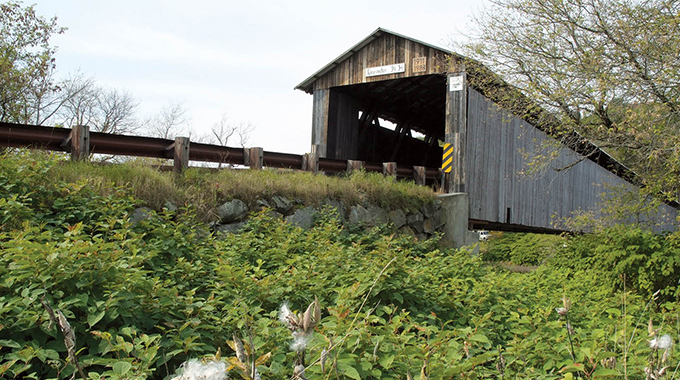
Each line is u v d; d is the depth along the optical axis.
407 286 4.44
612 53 8.09
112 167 6.38
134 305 3.05
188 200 6.55
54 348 2.58
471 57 10.33
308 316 1.21
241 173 7.86
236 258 5.13
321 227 7.61
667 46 7.43
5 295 2.88
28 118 14.10
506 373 2.96
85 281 2.95
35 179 5.25
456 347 2.88
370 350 2.64
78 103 19.20
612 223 9.90
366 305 4.04
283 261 5.34
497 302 4.82
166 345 2.77
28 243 3.17
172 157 7.29
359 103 16.45
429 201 11.07
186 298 3.35
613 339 3.14
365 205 9.34
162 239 5.08
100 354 2.72
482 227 14.73
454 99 12.05
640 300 5.69
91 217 5.20
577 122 8.96
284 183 8.00
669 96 7.78
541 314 3.91
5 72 13.17
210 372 1.02
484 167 12.77
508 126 13.77
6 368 2.21
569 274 8.03
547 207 15.46
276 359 2.48
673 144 7.51
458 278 5.58
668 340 1.80
